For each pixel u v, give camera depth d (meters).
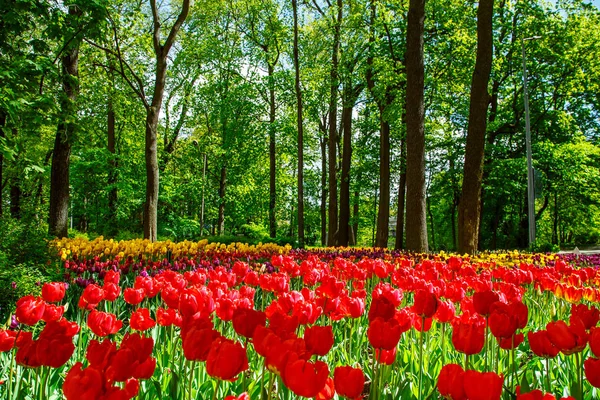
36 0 10.38
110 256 9.83
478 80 15.12
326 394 1.86
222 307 3.26
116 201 25.02
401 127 24.92
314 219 43.75
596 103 31.09
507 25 26.75
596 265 13.05
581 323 2.55
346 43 24.95
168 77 31.61
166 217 27.17
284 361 1.79
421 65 15.69
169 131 33.00
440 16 22.80
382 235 22.91
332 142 27.98
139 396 2.68
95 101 22.31
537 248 20.73
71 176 23.59
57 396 2.85
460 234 15.16
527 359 4.00
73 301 5.89
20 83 10.23
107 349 2.08
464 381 1.84
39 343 2.13
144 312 3.33
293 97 30.08
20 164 14.70
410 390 2.95
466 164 15.22
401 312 2.96
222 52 31.91
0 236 8.11
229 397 1.75
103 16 11.34
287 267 5.91
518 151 29.70
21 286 5.89
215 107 31.62
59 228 14.69
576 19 26.73
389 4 22.11
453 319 3.63
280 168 40.38
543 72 27.81
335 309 3.71
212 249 11.09
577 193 33.25
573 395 2.87
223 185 34.34
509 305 2.94
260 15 31.55
